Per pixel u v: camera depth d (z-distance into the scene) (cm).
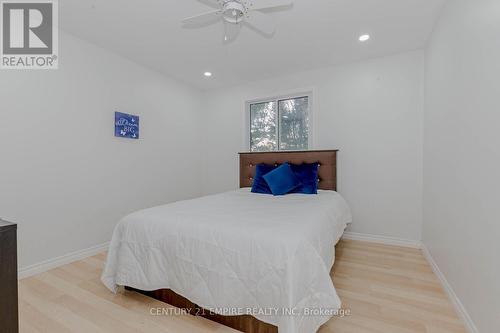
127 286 179
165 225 165
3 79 201
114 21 223
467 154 153
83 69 255
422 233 272
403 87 284
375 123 299
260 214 181
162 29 237
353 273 214
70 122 244
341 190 319
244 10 177
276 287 122
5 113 201
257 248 131
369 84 301
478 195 137
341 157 319
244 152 379
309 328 124
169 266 159
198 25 229
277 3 170
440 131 209
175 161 375
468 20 154
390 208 292
